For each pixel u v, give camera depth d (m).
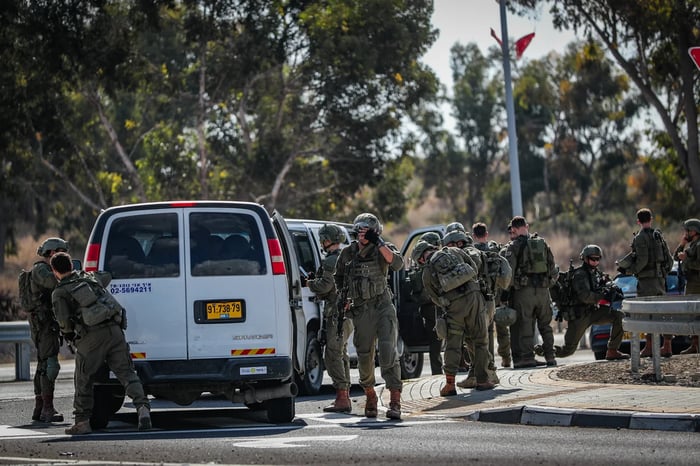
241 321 24.55
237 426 25.17
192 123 109.50
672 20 83.06
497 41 63.59
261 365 24.47
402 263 25.66
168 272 24.59
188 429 24.59
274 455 19.34
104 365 24.62
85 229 126.69
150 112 115.69
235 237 24.83
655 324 28.48
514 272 36.06
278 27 97.12
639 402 24.27
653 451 18.92
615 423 22.77
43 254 27.02
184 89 101.44
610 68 151.00
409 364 39.25
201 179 98.25
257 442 21.41
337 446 20.44
